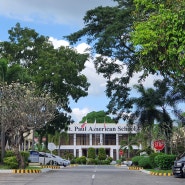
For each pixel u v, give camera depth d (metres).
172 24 12.65
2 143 35.50
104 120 104.88
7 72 37.97
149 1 14.37
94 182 20.83
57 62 47.72
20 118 31.62
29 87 36.03
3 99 32.03
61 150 92.06
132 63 29.70
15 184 19.53
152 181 22.42
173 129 43.66
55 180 22.12
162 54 13.37
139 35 13.27
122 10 27.31
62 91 47.16
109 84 32.38
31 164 43.03
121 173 30.95
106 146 93.06
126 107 33.84
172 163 32.41
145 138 58.00
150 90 41.72
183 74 14.28
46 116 33.03
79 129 93.19
